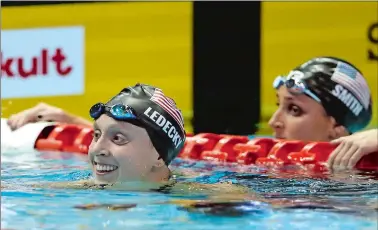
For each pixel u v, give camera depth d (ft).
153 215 27.25
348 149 42.14
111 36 72.23
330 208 28.81
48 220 26.45
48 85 73.92
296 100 47.57
